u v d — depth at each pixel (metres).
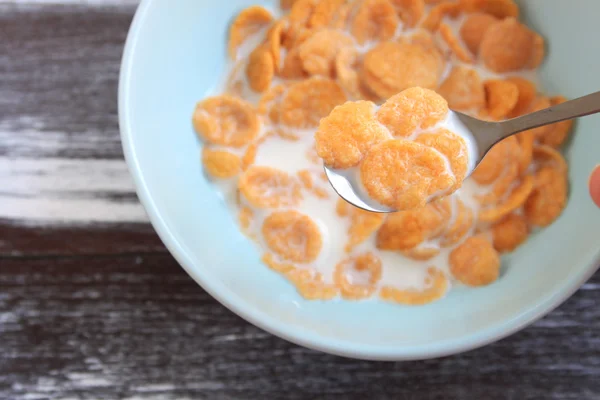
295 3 0.32
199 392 0.32
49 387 0.32
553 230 0.29
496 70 0.31
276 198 0.31
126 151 0.29
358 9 0.32
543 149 0.30
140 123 0.29
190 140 0.31
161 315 0.32
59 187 0.33
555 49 0.30
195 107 0.31
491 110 0.31
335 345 0.28
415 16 0.32
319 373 0.32
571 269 0.28
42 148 0.33
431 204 0.30
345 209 0.31
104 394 0.32
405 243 0.30
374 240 0.31
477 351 0.31
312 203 0.31
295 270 0.30
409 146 0.27
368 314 0.30
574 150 0.30
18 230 0.33
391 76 0.31
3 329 0.32
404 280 0.30
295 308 0.30
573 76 0.30
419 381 0.31
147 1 0.29
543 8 0.30
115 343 0.32
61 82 0.34
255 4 0.32
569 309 0.31
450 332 0.28
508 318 0.28
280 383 0.32
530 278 0.29
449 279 0.30
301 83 0.31
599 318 0.31
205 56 0.31
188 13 0.30
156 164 0.29
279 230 0.31
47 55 0.34
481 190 0.30
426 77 0.31
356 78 0.31
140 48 0.29
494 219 0.30
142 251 0.33
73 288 0.32
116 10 0.34
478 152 0.28
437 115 0.28
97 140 0.33
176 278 0.32
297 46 0.31
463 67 0.31
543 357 0.31
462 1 0.31
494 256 0.30
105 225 0.33
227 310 0.32
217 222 0.31
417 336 0.28
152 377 0.32
